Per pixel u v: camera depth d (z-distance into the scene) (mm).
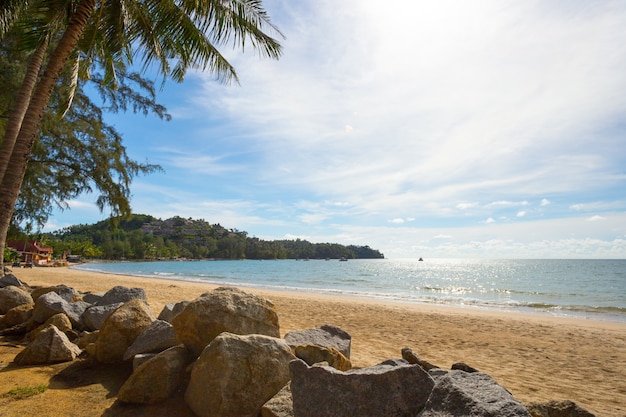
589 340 9633
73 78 8938
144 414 2986
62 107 8805
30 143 7641
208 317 3867
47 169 13195
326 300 18078
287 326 9430
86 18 7969
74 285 19672
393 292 27922
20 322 6316
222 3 8531
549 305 19312
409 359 4258
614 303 21469
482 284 40656
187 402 3121
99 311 5840
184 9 8562
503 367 6621
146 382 3205
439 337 9203
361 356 6457
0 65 10461
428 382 2430
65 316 5625
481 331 10453
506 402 2070
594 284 40438
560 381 5844
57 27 8664
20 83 10711
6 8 8195
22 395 3312
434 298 22562
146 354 3822
